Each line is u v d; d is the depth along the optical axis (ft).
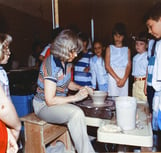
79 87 6.13
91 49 9.88
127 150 5.29
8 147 3.41
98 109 5.09
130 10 20.22
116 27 9.09
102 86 9.53
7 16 13.33
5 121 3.38
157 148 5.96
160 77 4.79
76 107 4.97
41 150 5.87
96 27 19.97
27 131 5.96
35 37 15.33
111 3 20.15
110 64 9.07
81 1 17.84
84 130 4.71
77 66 9.35
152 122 5.01
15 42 13.85
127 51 9.06
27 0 14.69
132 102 3.95
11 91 9.03
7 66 10.57
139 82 8.41
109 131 3.79
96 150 6.81
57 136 6.42
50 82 5.03
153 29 4.66
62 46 5.09
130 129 3.89
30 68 12.12
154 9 4.56
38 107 5.57
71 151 6.77
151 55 5.67
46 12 15.42
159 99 4.59
